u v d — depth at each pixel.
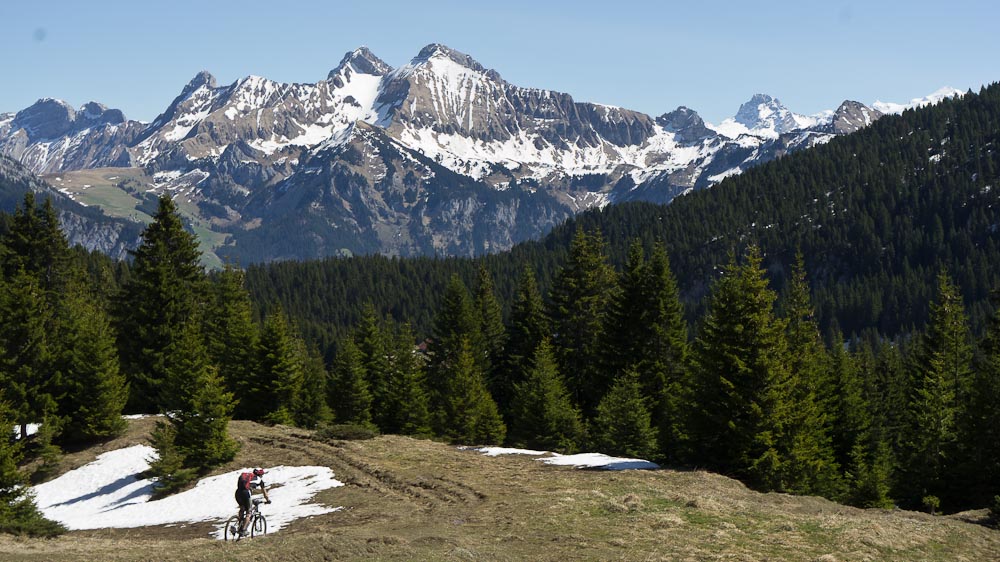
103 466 50.00
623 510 25.98
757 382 41.44
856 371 74.81
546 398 61.97
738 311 42.53
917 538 23.39
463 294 88.31
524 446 62.56
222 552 20.17
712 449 42.81
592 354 68.50
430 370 86.69
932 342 61.44
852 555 20.89
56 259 78.12
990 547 23.56
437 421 73.94
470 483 32.97
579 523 24.39
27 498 36.22
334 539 21.44
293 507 33.00
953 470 43.91
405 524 25.42
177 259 77.06
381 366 83.44
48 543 26.97
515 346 84.19
